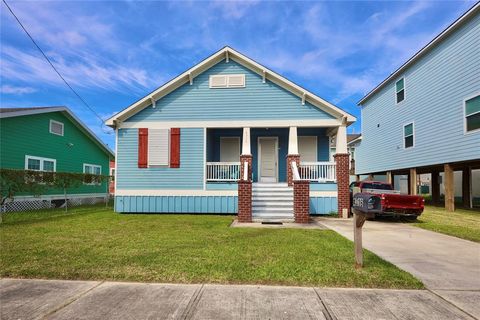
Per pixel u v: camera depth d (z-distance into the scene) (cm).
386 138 2020
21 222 945
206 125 1241
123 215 1158
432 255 561
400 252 584
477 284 403
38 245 600
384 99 2055
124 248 574
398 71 1798
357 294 364
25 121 1479
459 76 1305
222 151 1455
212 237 689
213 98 1251
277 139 1438
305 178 1207
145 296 355
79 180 1449
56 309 321
